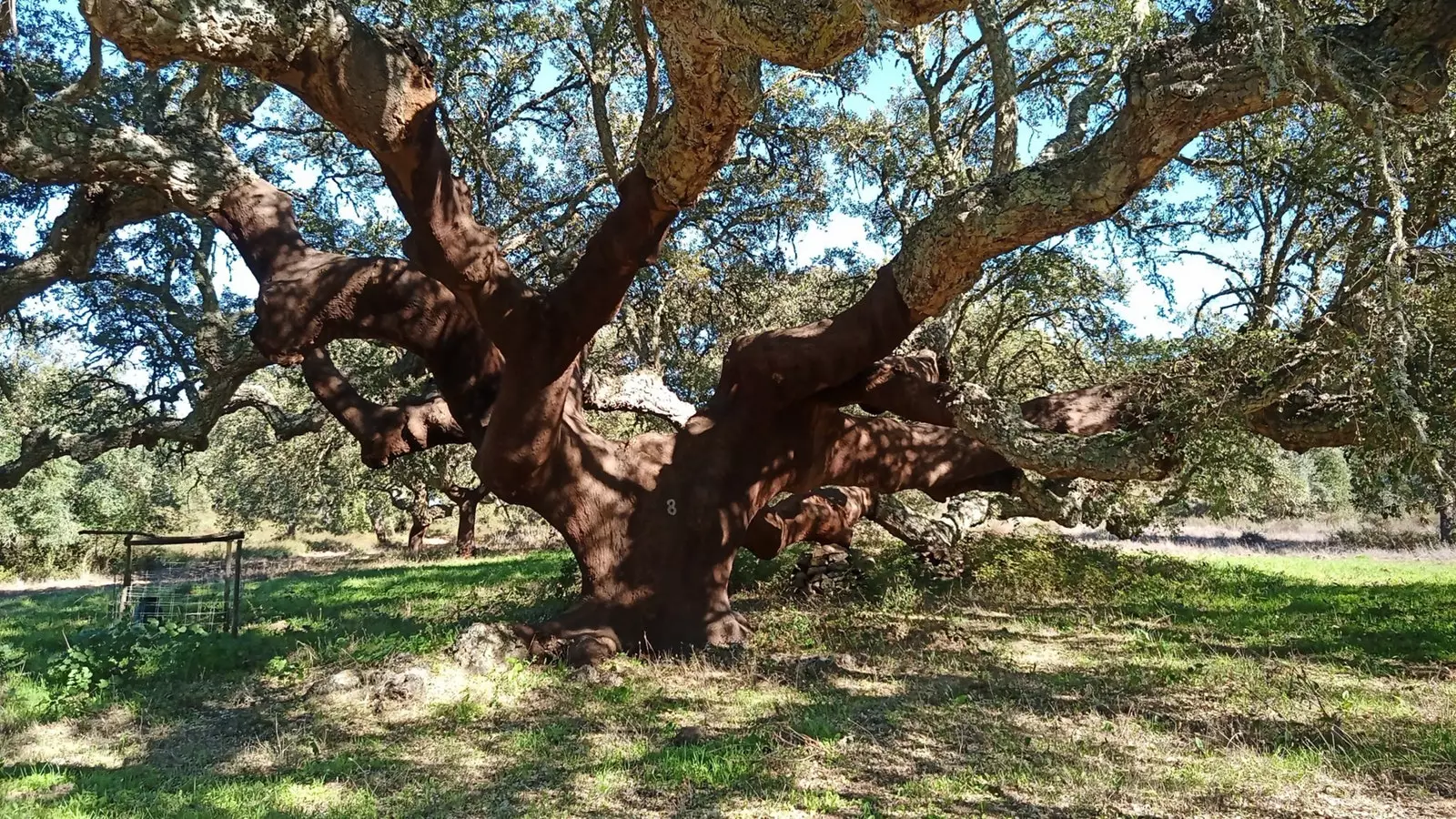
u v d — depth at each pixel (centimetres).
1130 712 671
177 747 629
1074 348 1670
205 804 490
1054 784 505
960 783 507
